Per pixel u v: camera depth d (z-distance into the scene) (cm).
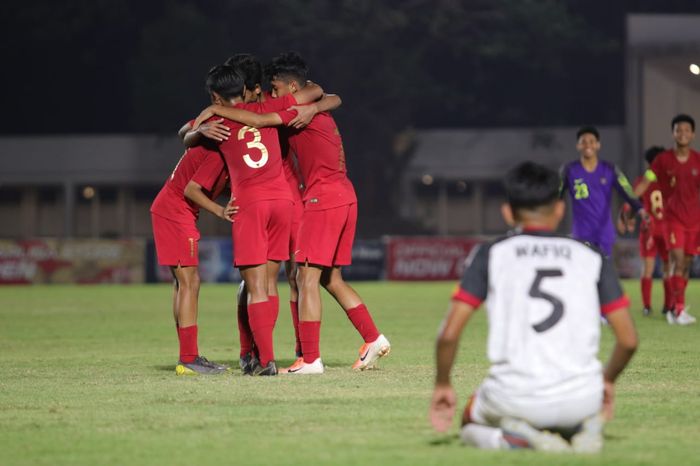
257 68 3291
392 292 9681
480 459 1867
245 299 3403
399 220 19350
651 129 17712
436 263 12512
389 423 2309
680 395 2727
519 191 1941
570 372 1861
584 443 1902
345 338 4866
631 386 2905
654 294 8669
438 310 7000
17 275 12250
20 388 2969
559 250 1903
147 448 2069
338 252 3331
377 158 19912
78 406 2600
